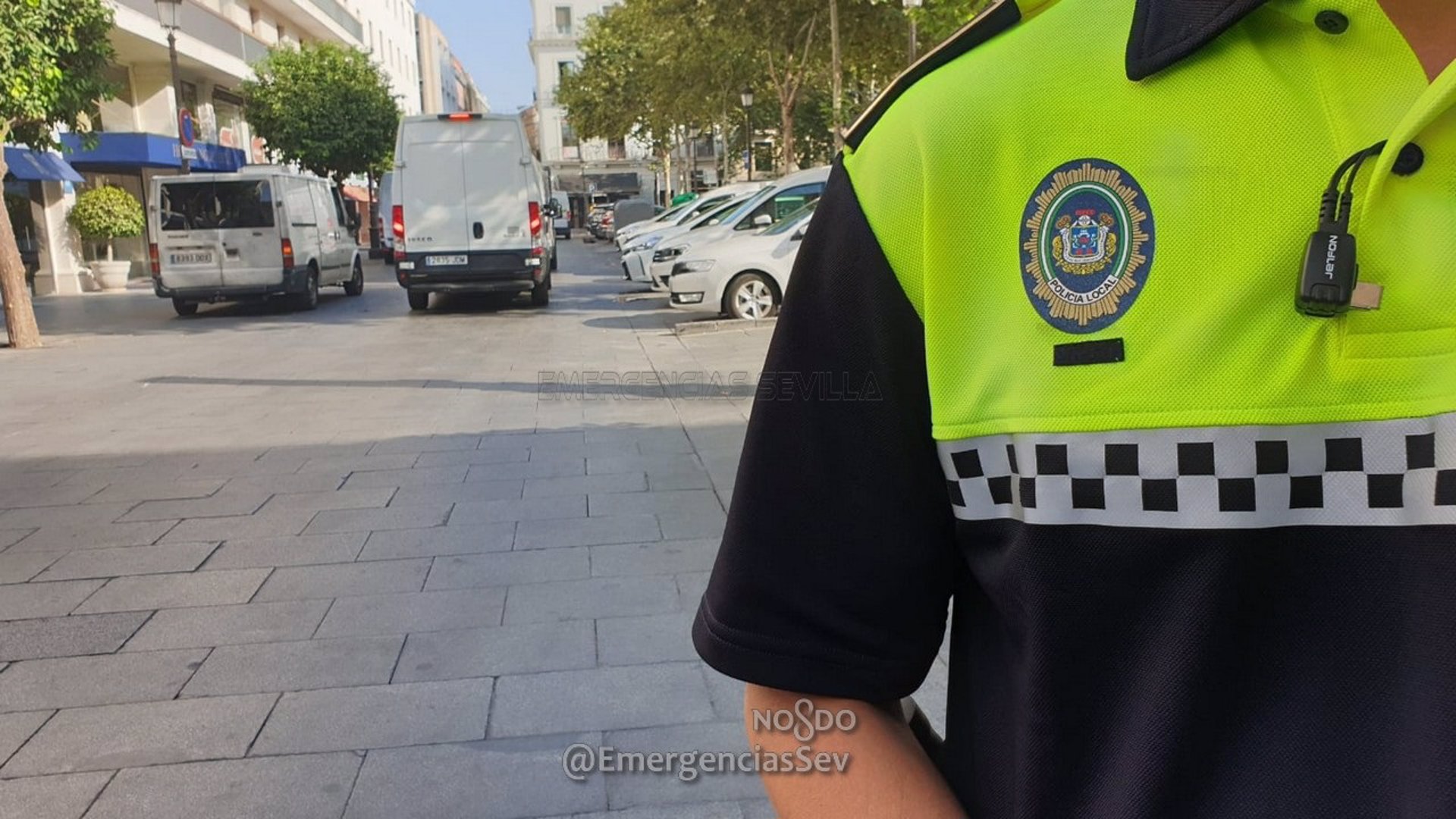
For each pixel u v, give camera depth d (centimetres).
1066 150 71
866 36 1902
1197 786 68
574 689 328
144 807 269
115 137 2352
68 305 1953
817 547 83
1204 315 66
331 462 641
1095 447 69
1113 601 70
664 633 370
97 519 527
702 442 670
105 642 372
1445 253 62
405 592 415
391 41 5825
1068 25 75
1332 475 65
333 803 269
